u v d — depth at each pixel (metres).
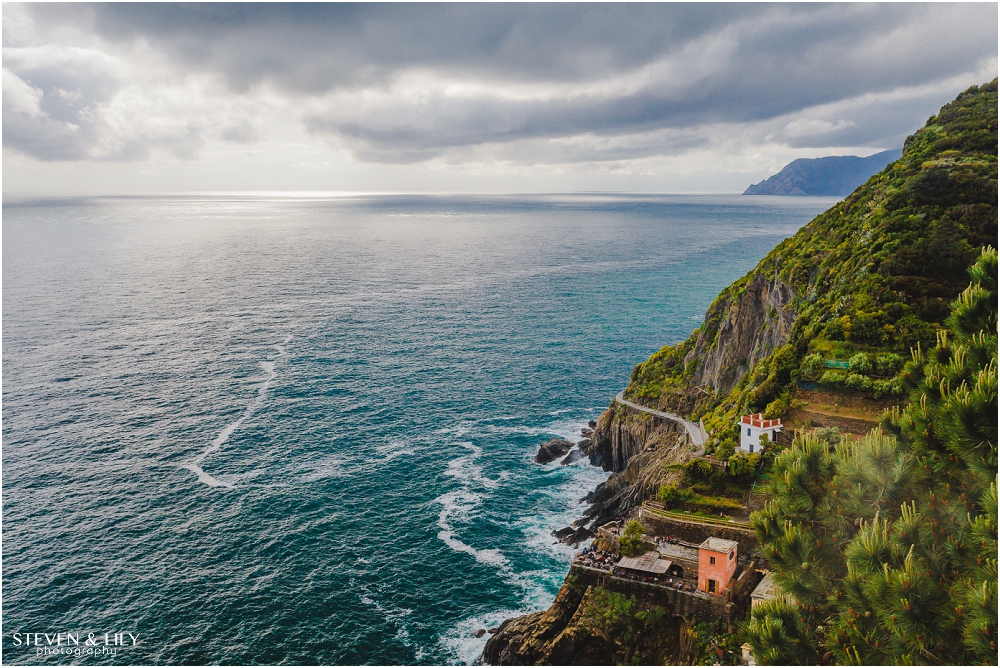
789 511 39.56
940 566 30.95
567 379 168.88
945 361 36.41
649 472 101.94
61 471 116.81
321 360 182.62
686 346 142.38
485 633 79.44
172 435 131.75
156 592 86.50
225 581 88.62
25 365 173.75
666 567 74.44
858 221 121.69
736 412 104.50
